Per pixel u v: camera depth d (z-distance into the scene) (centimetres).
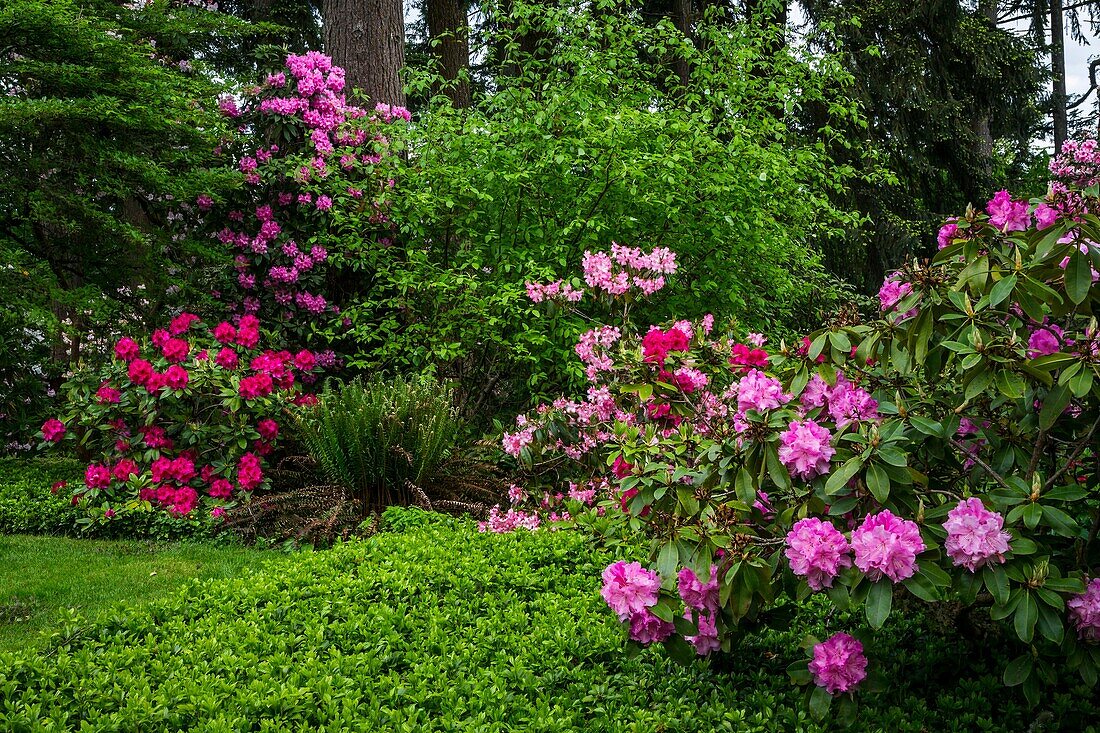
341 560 408
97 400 596
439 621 335
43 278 623
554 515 490
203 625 334
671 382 362
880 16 1307
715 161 664
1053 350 252
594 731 260
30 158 641
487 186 649
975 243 250
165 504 555
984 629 313
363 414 553
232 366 606
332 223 741
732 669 308
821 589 234
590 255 514
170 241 711
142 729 257
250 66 1148
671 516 266
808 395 278
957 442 258
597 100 659
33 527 550
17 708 262
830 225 1122
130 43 691
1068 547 249
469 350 691
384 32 897
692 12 1320
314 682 281
